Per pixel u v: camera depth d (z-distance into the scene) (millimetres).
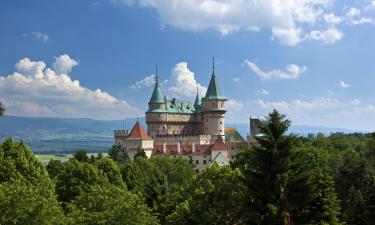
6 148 86750
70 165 102938
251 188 56438
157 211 81562
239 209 62938
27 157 88250
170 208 81125
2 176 80312
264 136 57688
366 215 75000
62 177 100375
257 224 55125
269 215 54375
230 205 65812
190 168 151625
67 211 79438
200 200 67500
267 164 56094
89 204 65250
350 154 138125
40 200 56406
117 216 59531
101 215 59781
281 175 54375
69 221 58312
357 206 79000
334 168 119562
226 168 71000
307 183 55281
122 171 128125
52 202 59906
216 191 67188
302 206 57219
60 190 97125
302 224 56594
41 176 85938
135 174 126188
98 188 70812
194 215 66500
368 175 89688
